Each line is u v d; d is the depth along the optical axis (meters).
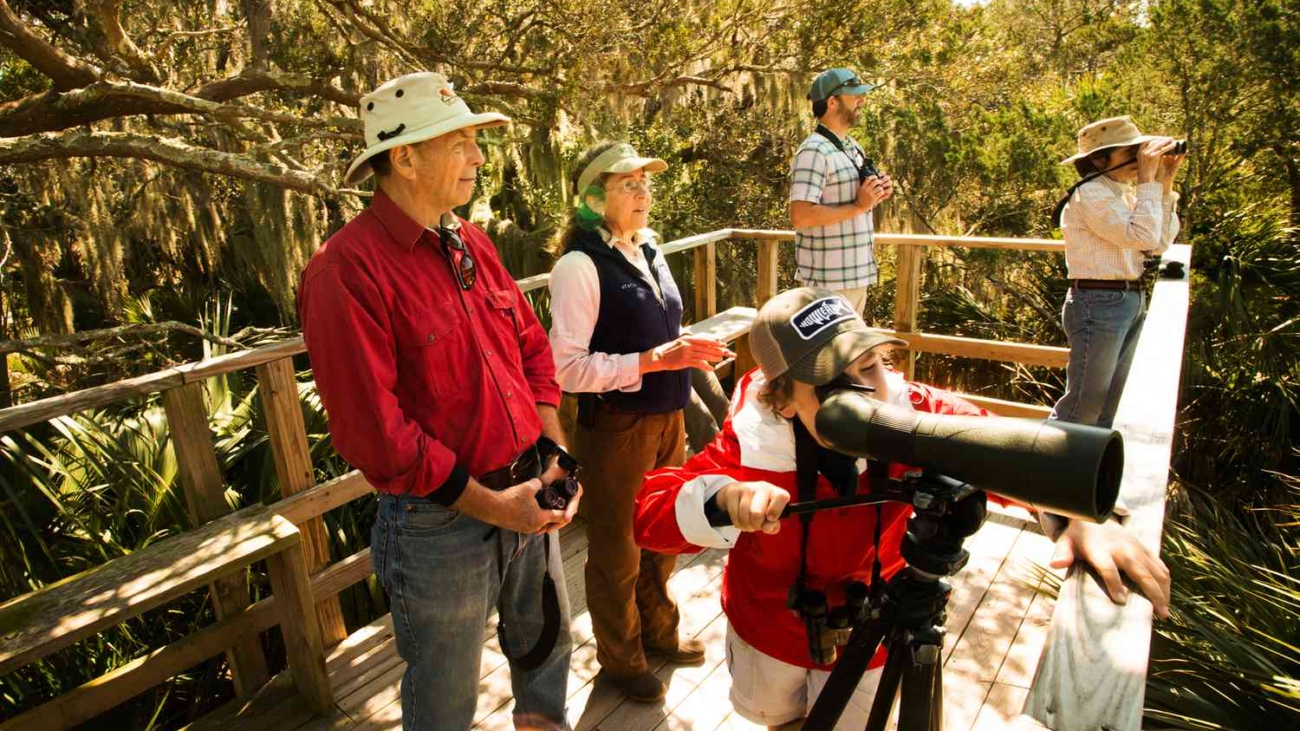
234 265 9.09
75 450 3.32
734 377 4.53
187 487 2.33
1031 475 0.81
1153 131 6.89
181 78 6.82
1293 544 3.18
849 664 1.07
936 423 0.92
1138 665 0.91
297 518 2.50
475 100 6.46
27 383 7.47
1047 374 5.25
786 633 1.54
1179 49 6.80
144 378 2.18
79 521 3.06
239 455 3.59
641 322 2.24
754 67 8.02
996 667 2.46
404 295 1.56
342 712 2.37
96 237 6.53
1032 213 8.27
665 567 2.49
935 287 6.36
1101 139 3.43
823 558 1.45
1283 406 4.39
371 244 1.54
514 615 1.89
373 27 6.41
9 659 1.77
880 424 0.96
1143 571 1.06
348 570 2.69
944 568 0.96
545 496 1.68
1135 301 3.53
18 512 3.14
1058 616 1.01
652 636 2.55
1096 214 3.42
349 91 6.38
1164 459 1.40
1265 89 6.62
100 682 2.10
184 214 7.07
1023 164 8.11
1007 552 3.07
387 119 1.55
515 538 1.74
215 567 2.09
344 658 2.63
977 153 8.38
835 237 3.65
